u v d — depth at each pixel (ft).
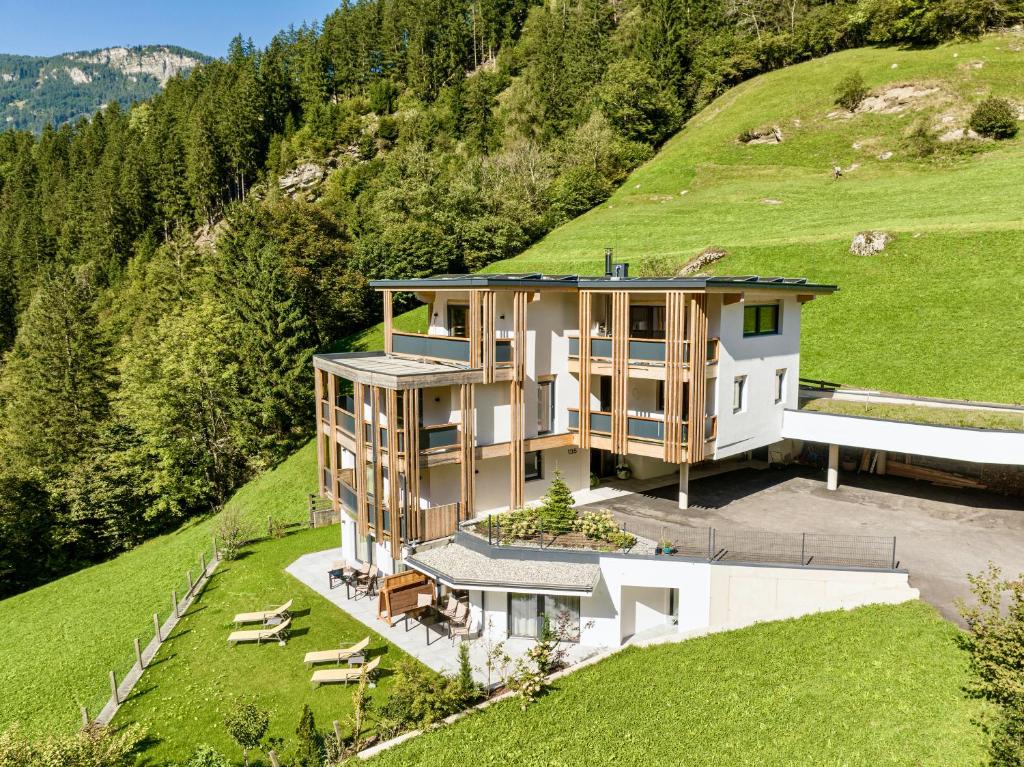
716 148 287.28
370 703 59.88
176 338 157.69
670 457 79.56
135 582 104.68
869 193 213.25
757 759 48.01
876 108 270.67
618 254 208.23
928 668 54.95
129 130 456.45
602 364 84.79
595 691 57.11
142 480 147.84
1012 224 148.66
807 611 65.05
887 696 52.65
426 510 74.28
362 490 78.43
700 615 65.26
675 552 67.26
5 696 72.08
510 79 488.44
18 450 159.02
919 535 77.71
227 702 62.85
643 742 50.55
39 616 97.35
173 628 79.56
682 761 48.42
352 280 209.36
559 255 224.53
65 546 139.95
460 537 73.72
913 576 68.13
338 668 66.64
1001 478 91.81
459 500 82.28
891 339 135.44
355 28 524.52
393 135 433.89
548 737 51.93
